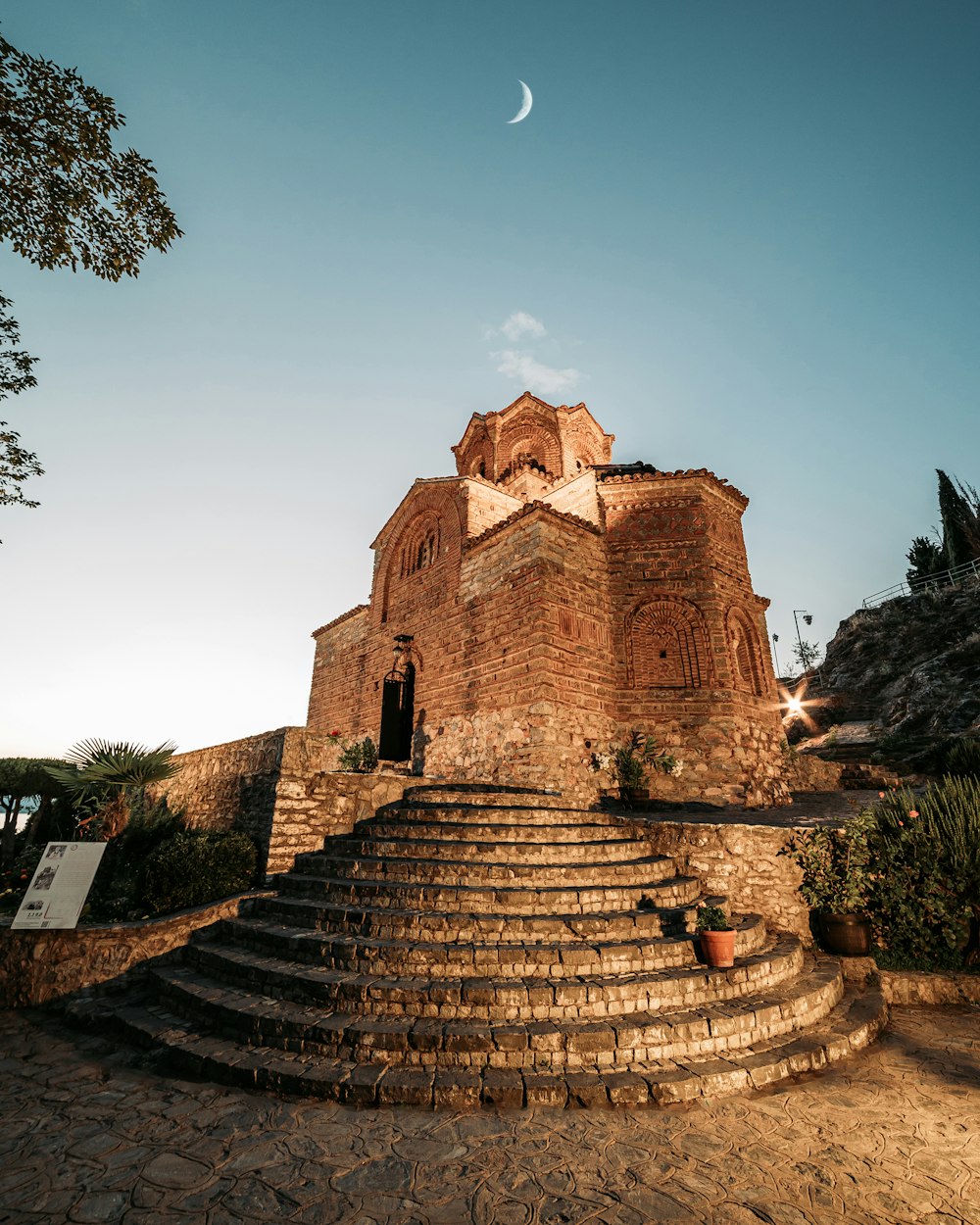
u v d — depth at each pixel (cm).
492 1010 550
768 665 1543
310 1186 363
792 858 867
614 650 1437
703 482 1517
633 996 571
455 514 1709
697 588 1435
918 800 917
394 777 1069
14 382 985
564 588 1363
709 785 1289
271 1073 491
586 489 1619
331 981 579
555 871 762
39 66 609
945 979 738
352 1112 451
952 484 3772
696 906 735
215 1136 421
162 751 998
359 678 2028
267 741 1008
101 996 712
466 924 650
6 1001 709
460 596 1591
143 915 815
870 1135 428
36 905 744
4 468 1029
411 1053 507
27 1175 376
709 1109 462
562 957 607
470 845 818
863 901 827
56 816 1310
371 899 724
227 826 1062
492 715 1373
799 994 632
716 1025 548
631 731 1365
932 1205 351
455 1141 413
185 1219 334
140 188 698
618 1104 464
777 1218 338
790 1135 427
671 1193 359
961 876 789
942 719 2277
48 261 711
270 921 750
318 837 939
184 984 654
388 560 2009
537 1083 472
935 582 3481
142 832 1104
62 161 653
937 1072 536
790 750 1597
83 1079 518
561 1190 361
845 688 3209
